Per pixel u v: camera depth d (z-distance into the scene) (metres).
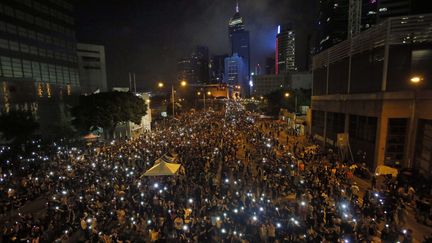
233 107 130.62
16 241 13.64
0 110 40.72
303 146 37.22
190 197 18.45
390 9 84.31
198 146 33.84
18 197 19.48
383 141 25.84
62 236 13.98
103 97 42.06
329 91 39.66
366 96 28.67
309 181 20.09
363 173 23.86
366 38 28.92
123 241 13.51
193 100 142.00
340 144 28.02
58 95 57.84
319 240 12.39
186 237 13.57
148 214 15.68
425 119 23.61
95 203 17.16
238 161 27.05
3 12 45.56
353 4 84.06
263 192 18.72
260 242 13.07
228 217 14.87
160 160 17.73
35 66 52.47
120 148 32.72
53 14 57.88
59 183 21.16
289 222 14.20
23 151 33.62
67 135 49.66
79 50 87.56
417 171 21.62
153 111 97.56
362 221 14.15
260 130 51.97
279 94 83.62
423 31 24.25
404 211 15.17
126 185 20.02
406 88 25.03
